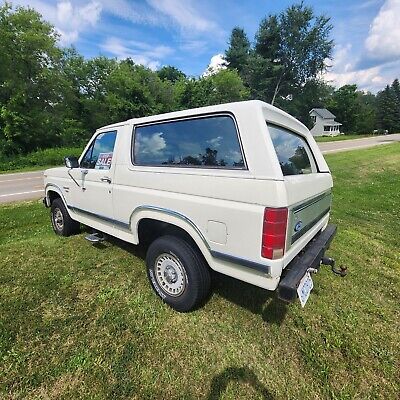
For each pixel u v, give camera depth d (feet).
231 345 7.79
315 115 181.68
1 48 77.25
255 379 6.78
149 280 10.05
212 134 7.63
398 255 13.56
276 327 8.49
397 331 8.46
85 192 12.35
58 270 11.67
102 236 13.21
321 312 9.21
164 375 6.82
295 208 7.03
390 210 21.09
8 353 7.36
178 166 8.38
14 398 6.23
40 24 84.89
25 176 47.47
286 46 138.41
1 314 8.86
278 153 7.97
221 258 7.39
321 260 8.84
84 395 6.31
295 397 6.37
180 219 8.18
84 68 108.27
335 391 6.53
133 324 8.54
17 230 17.01
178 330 8.31
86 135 103.14
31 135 78.23
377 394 6.48
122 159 10.17
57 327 8.36
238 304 9.52
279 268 6.46
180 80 138.41
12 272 11.50
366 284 10.97
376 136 149.69
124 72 112.16
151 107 113.19
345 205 22.41
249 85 149.38
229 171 7.06
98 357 7.31
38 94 87.10
